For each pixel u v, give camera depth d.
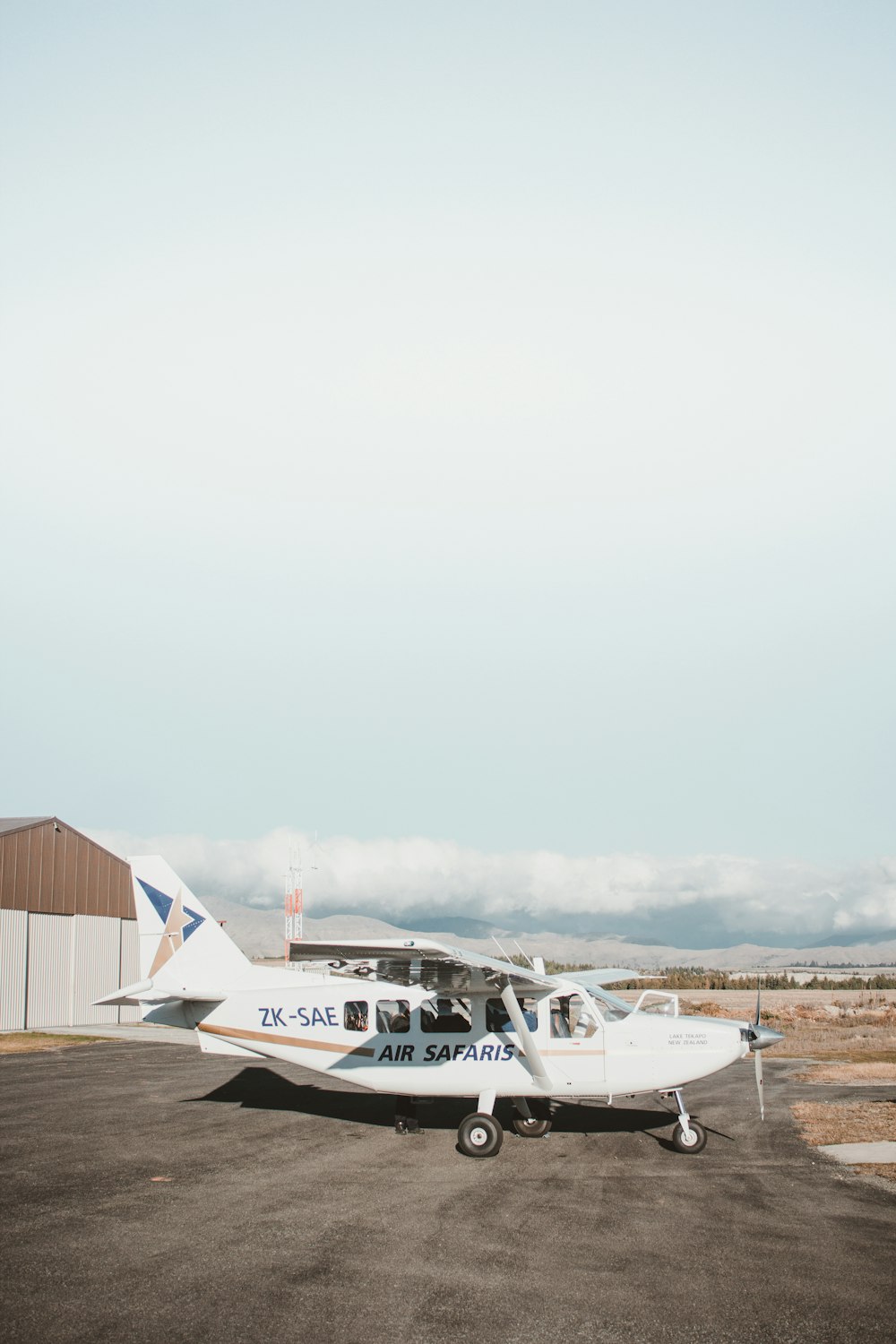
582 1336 6.38
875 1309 6.93
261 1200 9.91
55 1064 23.17
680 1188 10.63
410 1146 12.94
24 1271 7.54
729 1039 13.13
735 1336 6.43
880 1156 12.52
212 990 14.55
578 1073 13.04
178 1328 6.39
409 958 12.00
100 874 36.59
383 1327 6.46
